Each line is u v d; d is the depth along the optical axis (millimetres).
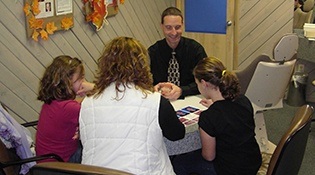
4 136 2094
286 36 2711
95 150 1646
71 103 2170
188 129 2027
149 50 2926
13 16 2830
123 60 1682
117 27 4121
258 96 2855
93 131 1666
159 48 2902
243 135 1977
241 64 4969
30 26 2947
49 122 2186
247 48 4895
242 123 1979
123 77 1670
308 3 4965
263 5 4711
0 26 2752
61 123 2156
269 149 3268
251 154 1999
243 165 1981
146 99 1655
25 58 2971
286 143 1676
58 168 1408
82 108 1729
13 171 2242
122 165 1603
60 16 3223
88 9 3570
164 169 1710
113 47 1713
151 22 4824
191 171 2154
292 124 1769
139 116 1637
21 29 2902
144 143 1629
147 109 1643
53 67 2199
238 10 4766
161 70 2914
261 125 3223
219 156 2023
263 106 2920
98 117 1663
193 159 2182
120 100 1656
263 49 4855
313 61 4340
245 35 4852
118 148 1621
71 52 3451
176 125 1716
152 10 4812
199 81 2059
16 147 2168
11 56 2855
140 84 1692
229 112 1968
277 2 4668
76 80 2238
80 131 1727
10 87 2881
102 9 3719
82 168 1384
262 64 2727
